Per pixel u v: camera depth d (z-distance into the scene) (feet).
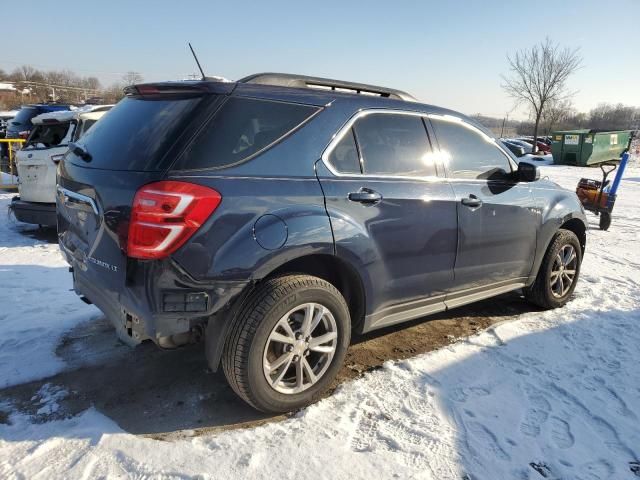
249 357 8.60
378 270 10.27
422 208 10.90
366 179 10.13
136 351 11.68
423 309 11.70
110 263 8.54
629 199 44.86
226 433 8.63
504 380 10.78
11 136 46.60
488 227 12.47
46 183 21.80
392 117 11.00
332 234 9.33
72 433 8.48
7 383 10.12
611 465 8.28
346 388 10.21
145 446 8.18
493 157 13.10
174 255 7.91
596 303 15.89
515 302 15.92
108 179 8.54
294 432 8.72
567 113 147.84
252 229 8.45
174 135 8.34
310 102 9.77
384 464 8.00
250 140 8.83
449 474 7.88
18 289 15.52
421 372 10.95
